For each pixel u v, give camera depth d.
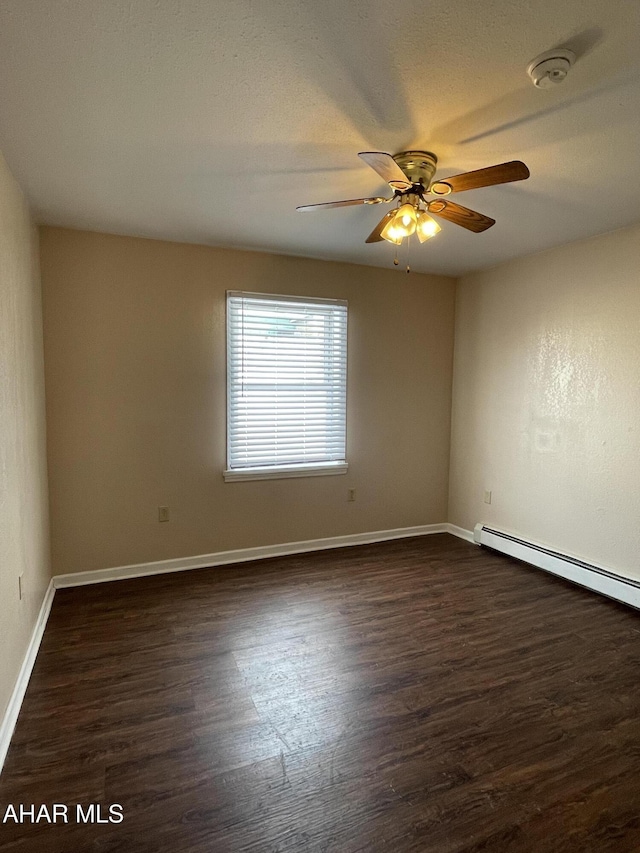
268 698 2.14
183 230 3.21
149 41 1.45
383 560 3.90
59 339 3.21
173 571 3.62
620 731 1.96
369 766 1.76
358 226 3.12
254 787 1.66
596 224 3.06
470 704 2.12
